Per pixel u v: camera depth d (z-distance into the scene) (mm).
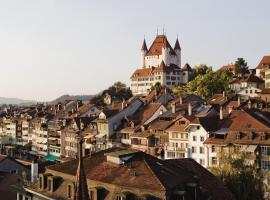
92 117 174500
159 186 44531
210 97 197000
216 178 55031
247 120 111375
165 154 128500
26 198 61812
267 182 72250
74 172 52875
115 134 152000
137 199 44688
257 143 103562
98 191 47438
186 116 127125
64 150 186625
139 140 138125
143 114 151500
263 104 144000
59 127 193125
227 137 111250
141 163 49469
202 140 118312
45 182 56719
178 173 49688
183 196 44562
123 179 47344
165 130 130000
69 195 50938
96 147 154875
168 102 170625
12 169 90875
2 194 76000
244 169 67188
